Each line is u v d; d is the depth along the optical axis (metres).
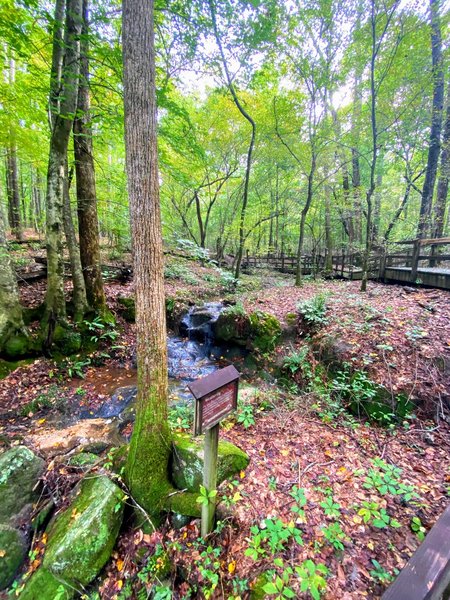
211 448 2.08
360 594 1.68
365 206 12.02
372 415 3.76
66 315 5.66
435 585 1.02
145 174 2.45
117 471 2.88
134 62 2.33
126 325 6.84
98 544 2.30
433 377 3.75
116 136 6.90
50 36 4.76
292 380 5.14
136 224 2.51
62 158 5.18
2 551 2.41
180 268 11.34
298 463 2.82
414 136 9.55
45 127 6.71
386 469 2.49
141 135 2.40
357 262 12.89
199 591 2.02
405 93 7.74
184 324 7.95
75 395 4.65
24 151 7.67
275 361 5.65
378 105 7.95
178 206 15.31
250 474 2.68
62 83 4.62
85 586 2.19
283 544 2.01
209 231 21.91
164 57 6.45
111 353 5.90
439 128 9.35
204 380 1.94
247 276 13.57
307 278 12.48
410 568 1.07
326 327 5.44
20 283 6.79
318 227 19.52
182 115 5.60
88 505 2.51
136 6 2.29
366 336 4.75
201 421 1.87
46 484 2.92
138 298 2.62
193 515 2.43
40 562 2.33
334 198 13.77
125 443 3.62
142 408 2.72
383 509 2.10
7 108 6.04
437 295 5.85
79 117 5.05
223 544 2.17
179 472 2.69
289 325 6.16
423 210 9.97
